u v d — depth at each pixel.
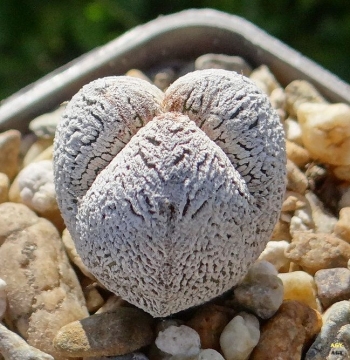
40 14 0.22
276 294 0.08
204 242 0.07
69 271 0.09
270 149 0.08
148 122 0.08
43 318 0.09
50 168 0.10
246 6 0.21
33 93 0.11
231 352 0.08
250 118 0.08
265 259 0.09
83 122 0.08
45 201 0.10
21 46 0.22
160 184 0.07
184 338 0.08
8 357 0.08
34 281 0.09
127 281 0.08
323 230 0.10
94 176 0.08
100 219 0.07
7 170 0.11
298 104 0.11
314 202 0.10
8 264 0.09
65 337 0.08
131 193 0.07
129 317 0.08
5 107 0.11
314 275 0.09
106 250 0.07
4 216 0.09
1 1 0.21
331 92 0.11
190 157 0.07
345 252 0.09
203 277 0.08
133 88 0.08
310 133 0.11
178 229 0.07
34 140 0.11
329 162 0.11
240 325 0.08
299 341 0.08
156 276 0.07
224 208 0.07
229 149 0.08
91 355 0.08
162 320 0.08
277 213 0.08
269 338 0.08
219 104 0.08
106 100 0.08
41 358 0.08
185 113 0.08
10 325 0.09
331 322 0.08
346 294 0.09
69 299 0.09
